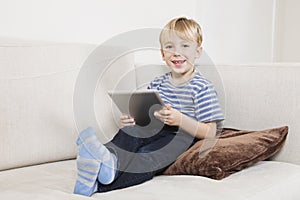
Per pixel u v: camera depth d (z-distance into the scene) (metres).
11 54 1.42
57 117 1.48
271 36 2.98
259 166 1.31
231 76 1.58
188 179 1.17
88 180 1.05
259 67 1.52
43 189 1.08
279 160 1.46
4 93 1.38
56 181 1.18
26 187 1.11
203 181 1.14
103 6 2.01
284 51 3.03
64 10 1.86
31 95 1.43
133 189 1.10
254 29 2.84
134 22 2.14
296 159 1.43
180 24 1.34
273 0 2.96
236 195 1.04
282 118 1.47
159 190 1.07
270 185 1.13
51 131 1.46
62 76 1.51
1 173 1.30
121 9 2.08
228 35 2.65
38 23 1.78
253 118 1.53
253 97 1.53
